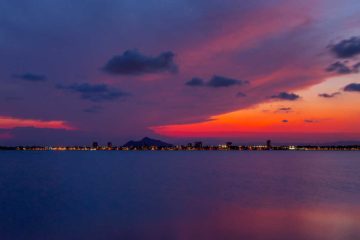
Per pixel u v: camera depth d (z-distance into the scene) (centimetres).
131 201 4456
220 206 3962
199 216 3381
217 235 2631
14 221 3275
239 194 5000
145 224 3069
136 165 13988
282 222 2984
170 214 3516
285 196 4688
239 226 2881
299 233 2591
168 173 9444
